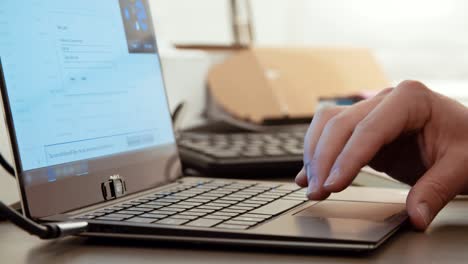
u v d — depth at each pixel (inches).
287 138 42.6
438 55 81.0
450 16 79.8
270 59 55.6
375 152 22.3
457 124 24.5
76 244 20.7
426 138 25.0
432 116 25.1
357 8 83.1
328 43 84.7
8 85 22.0
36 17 24.0
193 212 21.9
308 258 17.9
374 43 83.1
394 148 26.8
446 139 24.5
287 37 85.0
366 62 62.0
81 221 20.7
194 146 38.0
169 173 30.1
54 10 25.1
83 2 27.0
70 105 24.8
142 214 21.9
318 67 57.4
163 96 31.7
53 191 22.8
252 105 52.1
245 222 20.2
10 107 21.9
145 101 30.0
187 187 27.8
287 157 35.1
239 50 55.6
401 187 30.2
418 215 20.9
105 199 25.2
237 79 53.7
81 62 26.0
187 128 49.6
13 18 22.9
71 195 23.5
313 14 84.5
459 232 21.0
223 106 52.6
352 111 24.0
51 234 19.0
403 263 17.2
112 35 28.5
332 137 22.9
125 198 25.7
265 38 83.6
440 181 22.3
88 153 25.0
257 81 53.4
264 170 34.6
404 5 81.4
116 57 28.5
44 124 23.2
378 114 23.2
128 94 28.8
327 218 21.0
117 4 29.3
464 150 23.5
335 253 18.2
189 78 52.6
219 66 54.6
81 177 24.2
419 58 81.7
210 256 18.4
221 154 35.3
